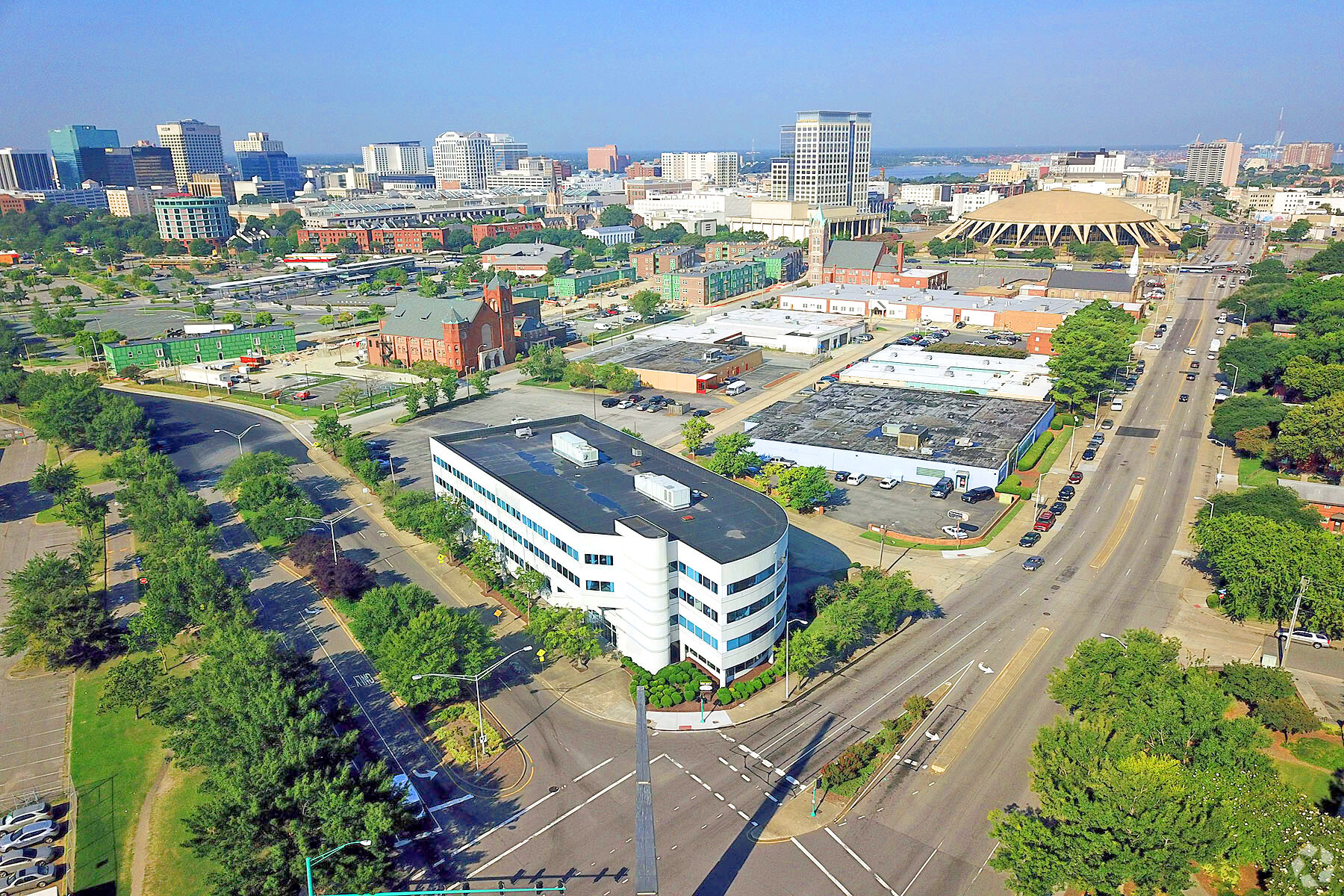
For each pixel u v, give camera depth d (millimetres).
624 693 86625
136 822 70062
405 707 84312
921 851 65250
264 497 125625
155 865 65375
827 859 64500
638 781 58438
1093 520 125688
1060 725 65375
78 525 125188
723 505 99750
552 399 194375
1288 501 107562
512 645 95375
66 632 91438
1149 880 54594
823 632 88062
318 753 66250
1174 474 142500
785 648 87312
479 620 92812
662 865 64250
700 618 86812
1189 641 93062
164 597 92938
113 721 83750
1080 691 73562
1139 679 72312
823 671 89250
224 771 63844
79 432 168000
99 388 183625
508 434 129125
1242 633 94562
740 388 194125
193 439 172500
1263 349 180250
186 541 108062
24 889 63219
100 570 116938
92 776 75688
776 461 149500
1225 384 194750
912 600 93750
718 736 79312
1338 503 116188
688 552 86625
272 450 164125
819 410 169375
